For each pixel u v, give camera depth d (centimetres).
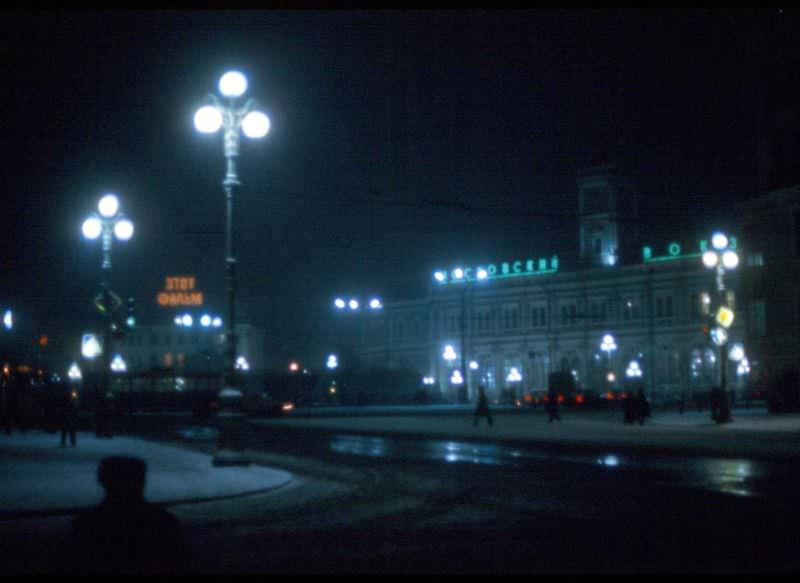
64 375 6512
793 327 6050
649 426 4825
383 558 1178
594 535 1361
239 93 2388
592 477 2292
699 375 10681
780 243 6147
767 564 1114
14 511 1603
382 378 9738
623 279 11325
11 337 6138
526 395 9519
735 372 10256
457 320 12812
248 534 1406
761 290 6316
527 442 3838
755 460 2847
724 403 4778
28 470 2258
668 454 3131
